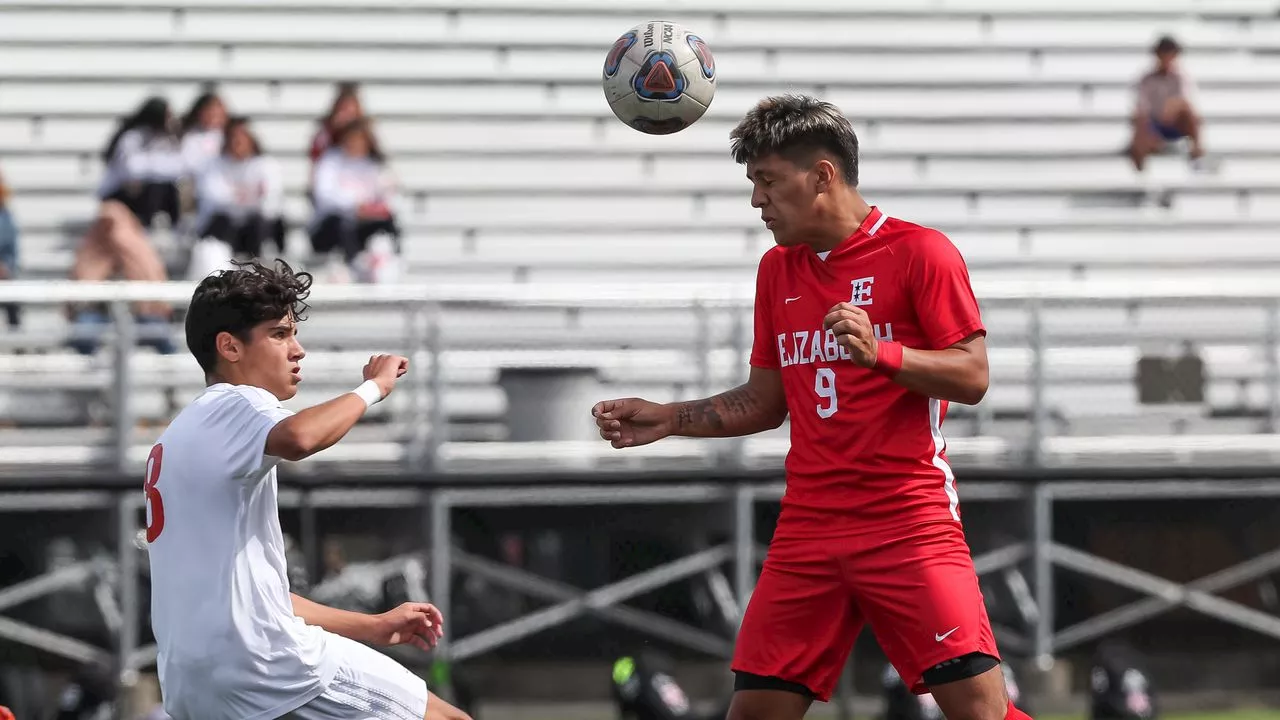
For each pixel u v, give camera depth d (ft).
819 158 61.62
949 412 139.64
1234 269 183.32
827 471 62.59
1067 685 127.34
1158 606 130.93
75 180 168.04
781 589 63.87
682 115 66.69
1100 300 137.59
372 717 60.03
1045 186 184.85
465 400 151.23
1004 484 128.57
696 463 128.26
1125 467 126.41
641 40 66.85
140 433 124.57
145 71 174.60
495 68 180.55
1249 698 135.74
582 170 177.37
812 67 187.21
